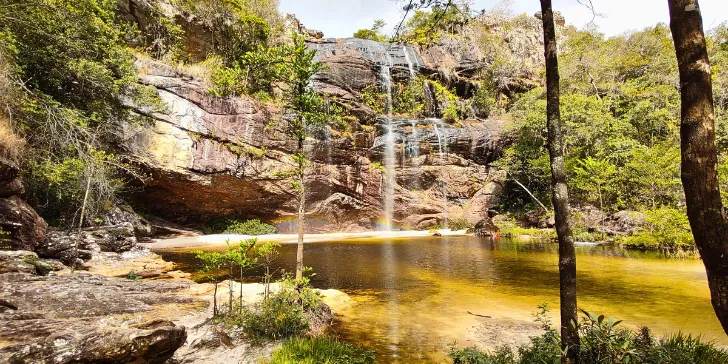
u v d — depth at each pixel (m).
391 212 31.91
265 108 25.17
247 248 6.75
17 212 9.69
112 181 15.77
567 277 4.06
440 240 24.25
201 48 27.77
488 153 34.84
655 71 34.06
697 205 2.65
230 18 28.27
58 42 14.28
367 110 31.55
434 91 38.00
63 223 14.03
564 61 34.78
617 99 33.25
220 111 23.45
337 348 5.20
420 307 8.16
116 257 12.49
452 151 33.56
